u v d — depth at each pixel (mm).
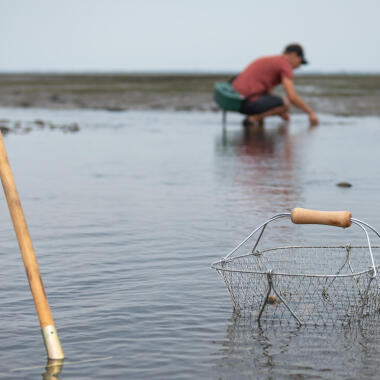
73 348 3594
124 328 3875
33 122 21781
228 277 4434
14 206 3781
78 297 4453
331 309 4117
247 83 19922
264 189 9078
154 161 12219
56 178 10109
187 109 28969
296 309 4125
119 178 10133
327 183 9609
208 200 8242
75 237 6262
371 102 30172
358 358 3430
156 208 7727
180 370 3309
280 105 19953
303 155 13109
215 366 3350
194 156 12992
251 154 13312
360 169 11125
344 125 20688
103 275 4973
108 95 37688
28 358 3467
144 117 24625
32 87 48000
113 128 19906
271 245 5906
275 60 19641
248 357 3453
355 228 6605
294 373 3264
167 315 4086
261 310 4012
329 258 5266
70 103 32594
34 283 3652
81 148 14477
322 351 3518
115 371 3303
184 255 5574
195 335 3764
